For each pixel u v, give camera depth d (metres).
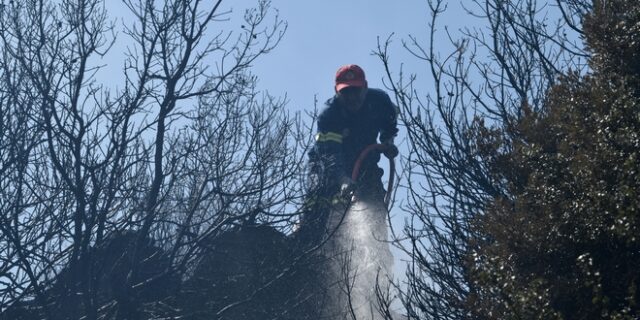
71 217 15.24
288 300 16.33
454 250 11.28
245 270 16.64
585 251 8.68
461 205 11.73
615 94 9.38
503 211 9.74
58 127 14.90
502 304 8.91
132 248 15.96
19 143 14.93
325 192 16.56
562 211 9.02
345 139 16.86
